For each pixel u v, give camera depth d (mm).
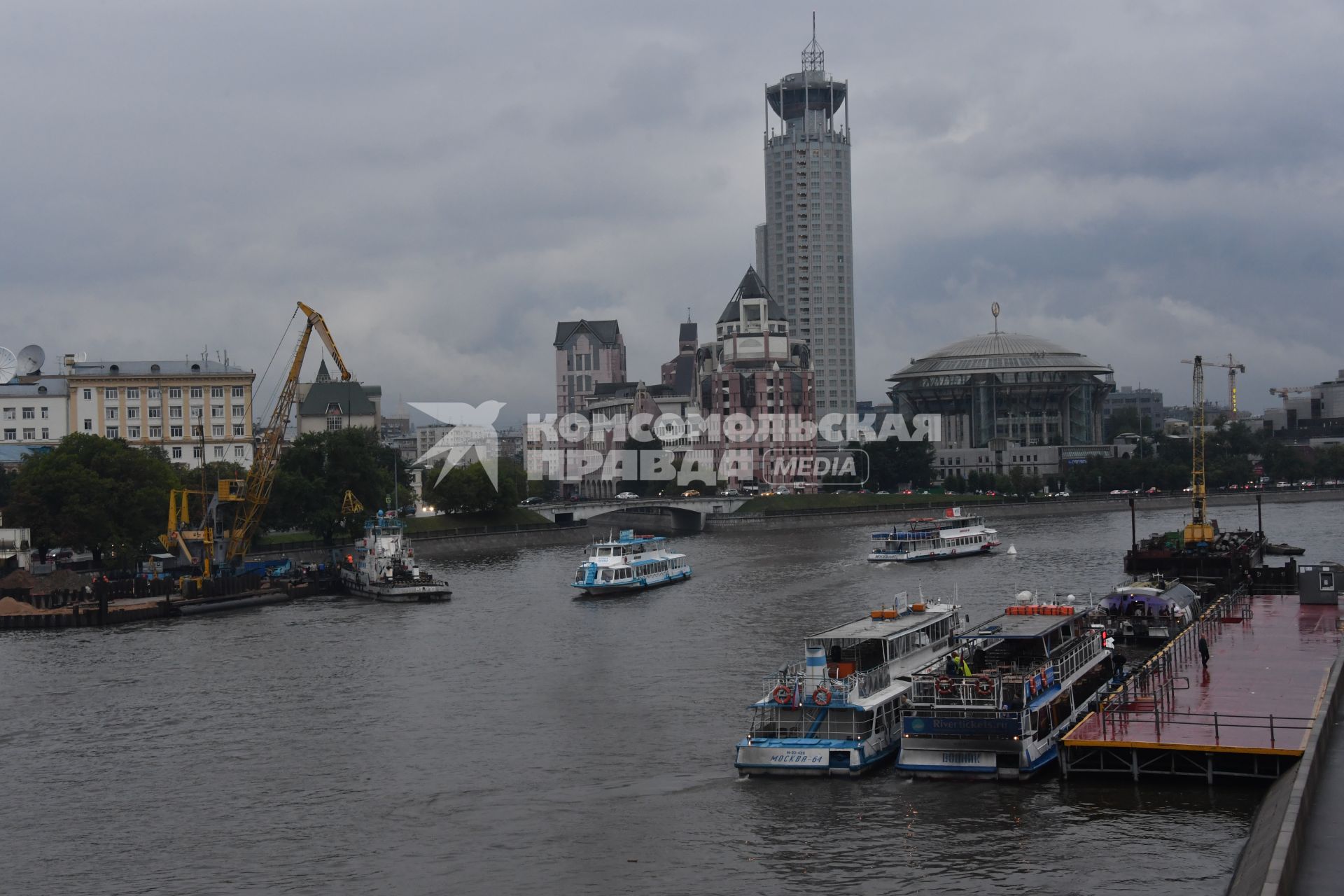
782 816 86000
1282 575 178125
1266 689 101688
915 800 87188
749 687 127375
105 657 157500
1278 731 88188
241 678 141625
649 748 105250
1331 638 126125
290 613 199750
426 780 99250
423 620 188750
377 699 128875
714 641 158125
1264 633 131375
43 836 89125
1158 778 87000
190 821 91500
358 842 86062
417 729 115562
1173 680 105688
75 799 97188
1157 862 74812
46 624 185625
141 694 134125
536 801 92812
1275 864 58719
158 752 110125
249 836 88062
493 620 186125
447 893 76938
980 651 100125
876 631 107375
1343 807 71000
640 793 93125
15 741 114875
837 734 95312
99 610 187750
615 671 139375
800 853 79875
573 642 162000
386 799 94938
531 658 150375
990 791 87688
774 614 183125
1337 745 84500
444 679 138750
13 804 96500
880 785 90812
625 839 84062
